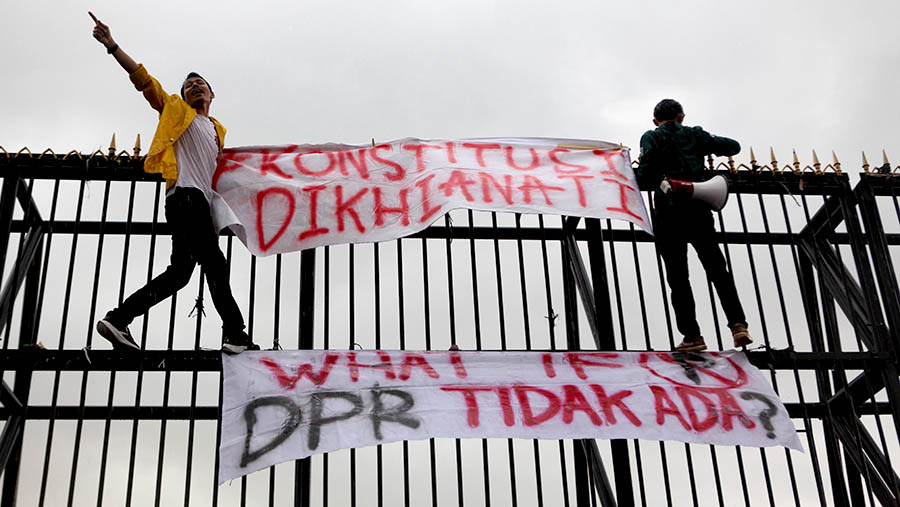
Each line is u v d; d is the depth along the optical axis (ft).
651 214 21.58
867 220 21.54
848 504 19.34
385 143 21.98
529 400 18.51
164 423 17.34
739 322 20.10
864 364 20.13
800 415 23.09
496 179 21.38
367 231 20.29
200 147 20.12
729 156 22.11
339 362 18.53
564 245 22.77
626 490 18.75
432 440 17.70
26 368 17.60
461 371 18.75
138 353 17.94
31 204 22.02
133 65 19.60
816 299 24.41
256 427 17.43
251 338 18.60
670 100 22.48
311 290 19.81
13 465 19.36
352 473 17.29
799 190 21.86
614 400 18.74
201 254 18.98
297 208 20.61
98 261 18.38
